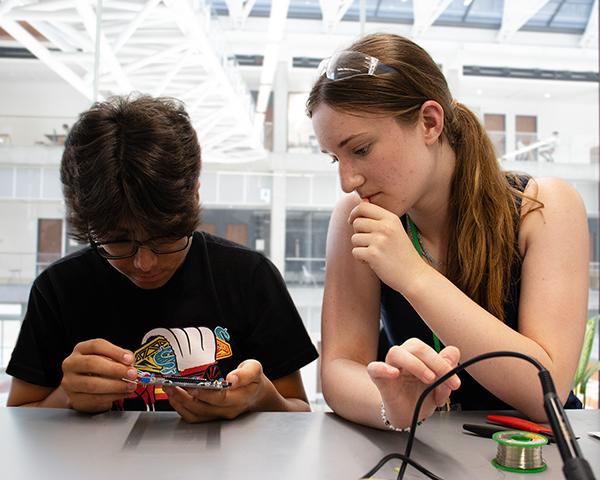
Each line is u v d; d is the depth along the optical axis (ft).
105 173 1.84
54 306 2.52
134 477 1.23
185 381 1.75
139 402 2.43
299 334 2.63
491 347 1.77
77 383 1.74
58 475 1.24
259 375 1.87
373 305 2.41
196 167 2.09
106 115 1.96
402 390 1.51
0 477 1.22
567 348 1.90
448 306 1.80
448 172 2.23
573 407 2.26
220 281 2.65
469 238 2.22
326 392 2.03
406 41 2.04
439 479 1.22
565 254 2.06
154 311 2.55
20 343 2.45
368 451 1.44
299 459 1.36
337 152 1.94
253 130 8.76
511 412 1.89
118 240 1.97
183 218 1.98
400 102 1.87
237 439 1.53
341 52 1.93
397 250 1.88
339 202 2.58
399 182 1.93
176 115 2.10
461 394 2.28
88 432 1.58
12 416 1.75
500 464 1.34
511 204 2.23
